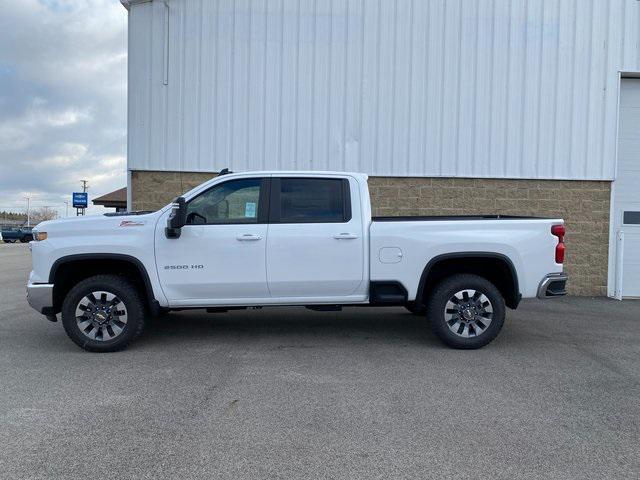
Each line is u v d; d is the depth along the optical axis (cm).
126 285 627
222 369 567
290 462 362
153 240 628
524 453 378
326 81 1102
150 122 1103
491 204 1116
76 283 671
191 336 713
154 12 1092
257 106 1105
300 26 1098
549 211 1119
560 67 1106
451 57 1102
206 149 1107
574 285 1123
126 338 625
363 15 1096
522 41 1103
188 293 636
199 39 1098
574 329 785
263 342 683
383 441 395
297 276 641
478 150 1109
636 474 350
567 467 359
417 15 1096
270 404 467
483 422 432
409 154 1108
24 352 633
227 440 395
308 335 724
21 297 1075
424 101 1105
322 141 1106
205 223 638
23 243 4809
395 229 647
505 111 1109
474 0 1096
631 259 1130
